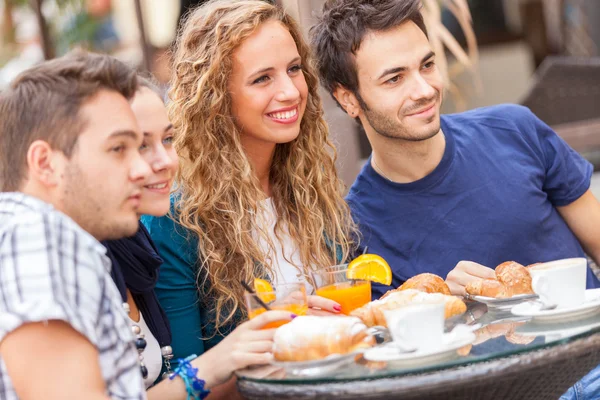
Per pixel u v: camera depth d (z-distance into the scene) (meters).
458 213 2.30
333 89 2.42
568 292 1.64
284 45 2.12
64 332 1.27
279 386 1.47
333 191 2.32
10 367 1.26
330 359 1.50
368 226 2.36
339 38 2.30
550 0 5.60
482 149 2.35
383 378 1.42
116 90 1.41
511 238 2.29
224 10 2.14
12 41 5.60
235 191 2.13
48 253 1.29
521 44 5.71
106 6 4.76
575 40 5.54
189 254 2.08
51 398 1.25
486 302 1.84
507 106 2.45
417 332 1.48
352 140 3.68
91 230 1.40
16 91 1.38
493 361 1.43
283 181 2.31
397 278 2.32
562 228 2.35
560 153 2.38
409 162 2.31
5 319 1.25
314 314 1.83
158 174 1.71
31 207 1.35
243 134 2.19
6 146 1.38
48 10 4.65
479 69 5.61
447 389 1.40
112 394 1.38
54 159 1.36
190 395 1.65
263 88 2.12
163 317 1.93
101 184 1.37
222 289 2.06
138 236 1.84
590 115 4.06
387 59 2.21
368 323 1.71
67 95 1.36
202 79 2.11
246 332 1.62
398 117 2.24
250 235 2.16
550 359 1.44
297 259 2.25
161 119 1.74
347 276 1.86
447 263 2.29
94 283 1.34
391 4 2.21
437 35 3.35
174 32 4.54
